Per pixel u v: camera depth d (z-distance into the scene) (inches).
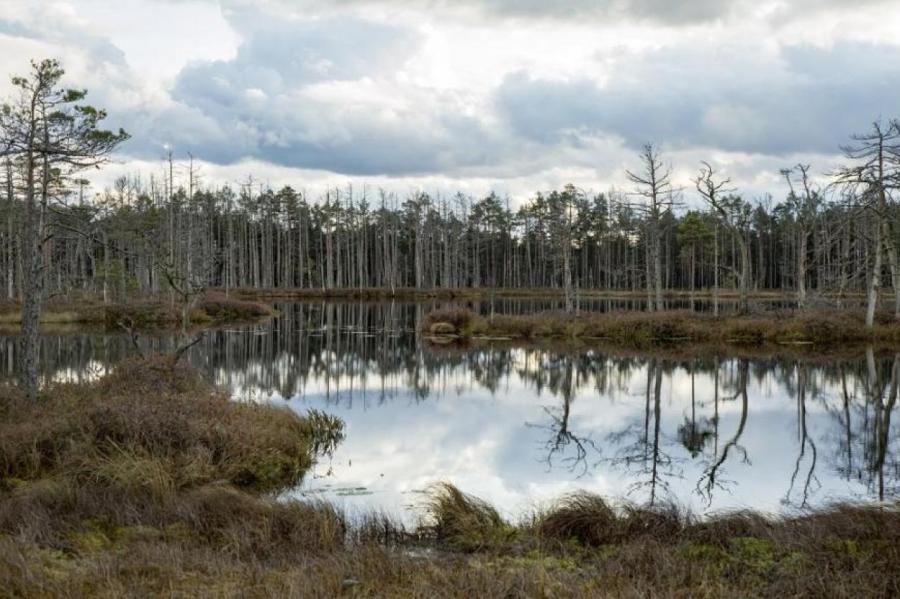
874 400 781.3
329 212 3521.2
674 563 256.7
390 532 333.4
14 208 1517.0
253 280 3671.3
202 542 288.4
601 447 574.9
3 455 405.1
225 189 3644.2
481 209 3964.1
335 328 1745.8
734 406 760.3
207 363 1099.9
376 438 603.5
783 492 440.1
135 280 2030.0
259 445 475.5
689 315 1505.9
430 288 3543.3
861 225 1332.4
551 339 1466.5
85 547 270.8
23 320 581.3
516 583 231.0
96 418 440.5
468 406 774.5
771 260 3558.1
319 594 219.8
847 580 231.5
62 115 593.6
